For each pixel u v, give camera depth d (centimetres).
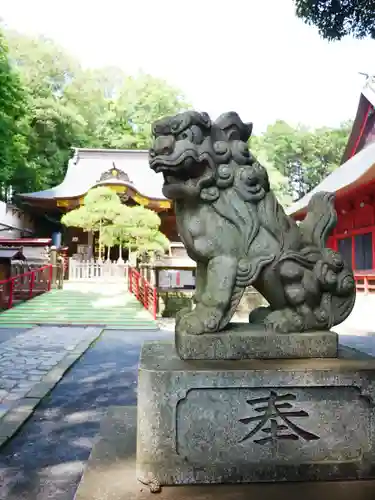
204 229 272
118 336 1065
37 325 1205
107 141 4062
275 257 269
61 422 443
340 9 752
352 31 784
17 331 1100
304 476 241
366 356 272
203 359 260
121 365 725
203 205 275
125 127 4162
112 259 3156
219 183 273
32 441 392
